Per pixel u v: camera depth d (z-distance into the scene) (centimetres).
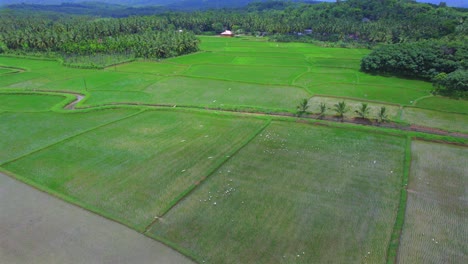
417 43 8044
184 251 2492
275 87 7012
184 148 4138
